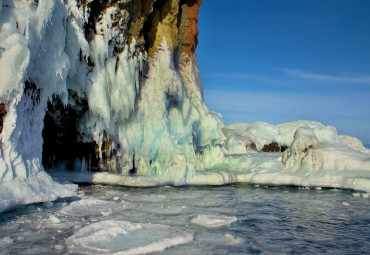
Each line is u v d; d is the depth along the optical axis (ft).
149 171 34.60
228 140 50.19
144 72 36.37
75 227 17.43
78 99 30.89
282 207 24.99
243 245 16.17
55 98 29.45
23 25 20.08
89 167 34.55
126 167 34.35
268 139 54.44
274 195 30.27
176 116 36.86
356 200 28.07
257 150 52.75
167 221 19.85
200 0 44.96
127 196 26.96
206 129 40.19
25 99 21.61
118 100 32.45
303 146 38.65
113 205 23.15
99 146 32.58
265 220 21.02
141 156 34.76
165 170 34.50
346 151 36.94
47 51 22.99
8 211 19.39
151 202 25.05
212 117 40.93
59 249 14.56
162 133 34.73
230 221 20.08
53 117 31.78
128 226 17.72
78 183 32.17
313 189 34.06
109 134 33.14
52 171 33.91
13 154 19.93
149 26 37.65
